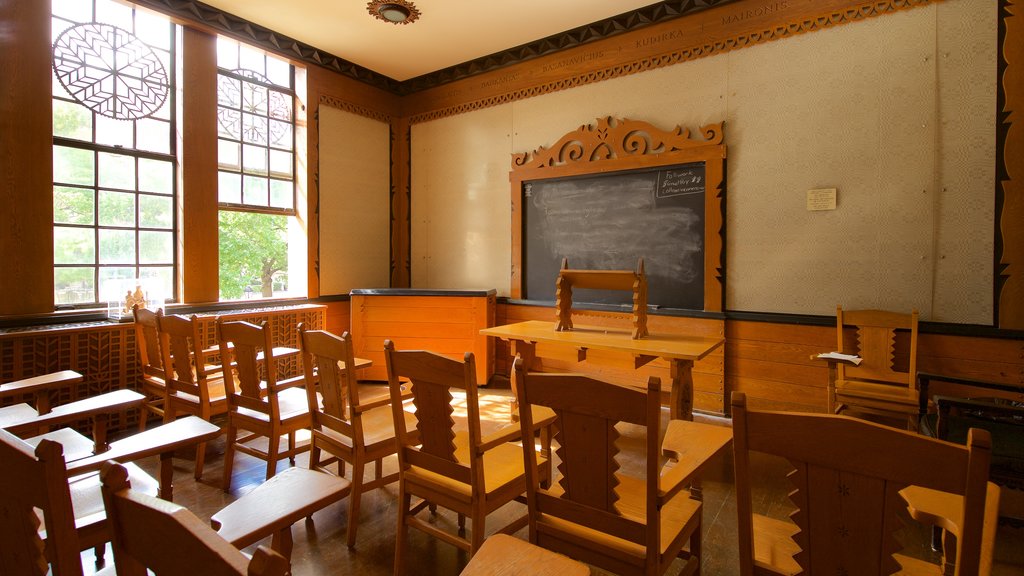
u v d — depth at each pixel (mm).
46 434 2189
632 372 4434
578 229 4652
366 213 5527
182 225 4121
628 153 4344
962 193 3141
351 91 5359
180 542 717
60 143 3545
